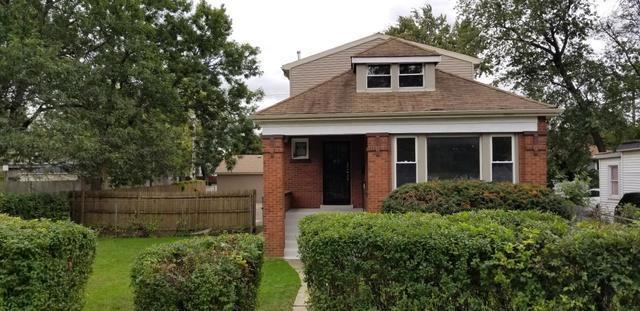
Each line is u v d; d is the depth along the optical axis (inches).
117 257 449.7
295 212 591.2
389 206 381.7
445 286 161.9
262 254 217.9
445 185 397.1
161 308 178.7
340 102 503.2
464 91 517.3
